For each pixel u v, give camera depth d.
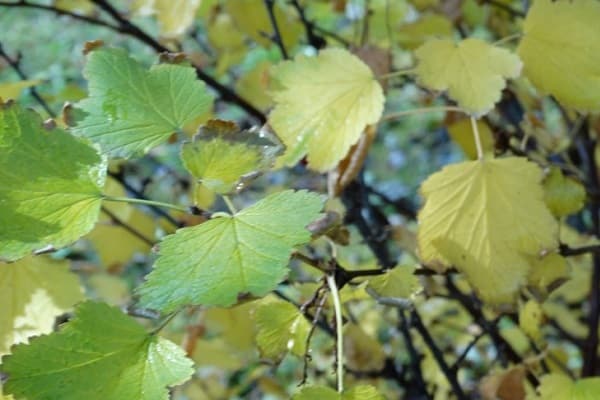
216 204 1.00
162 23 0.91
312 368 1.02
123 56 0.71
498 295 0.80
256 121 0.98
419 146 2.21
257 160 0.68
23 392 0.66
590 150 1.05
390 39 0.99
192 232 0.67
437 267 0.80
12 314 0.77
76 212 0.68
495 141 0.92
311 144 0.80
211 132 0.68
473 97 0.79
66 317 0.84
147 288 0.66
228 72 1.20
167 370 0.67
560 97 0.81
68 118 0.70
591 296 1.01
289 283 0.84
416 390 1.03
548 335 1.24
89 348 0.67
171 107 0.70
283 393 1.14
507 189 0.80
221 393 1.13
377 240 0.94
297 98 0.80
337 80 0.80
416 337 1.11
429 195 0.80
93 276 1.06
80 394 0.66
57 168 0.68
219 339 0.98
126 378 0.66
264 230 0.67
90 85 0.70
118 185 0.96
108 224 0.96
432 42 0.81
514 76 0.80
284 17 1.02
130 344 0.67
